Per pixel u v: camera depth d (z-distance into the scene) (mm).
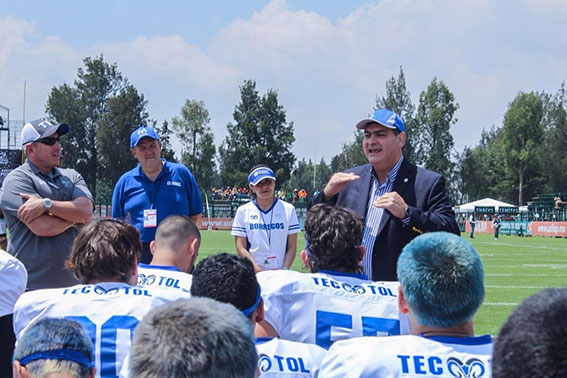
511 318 1398
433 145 76438
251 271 2578
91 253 3145
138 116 73125
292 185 139000
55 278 4734
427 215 3980
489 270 14984
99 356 2949
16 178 4805
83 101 75750
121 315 3008
